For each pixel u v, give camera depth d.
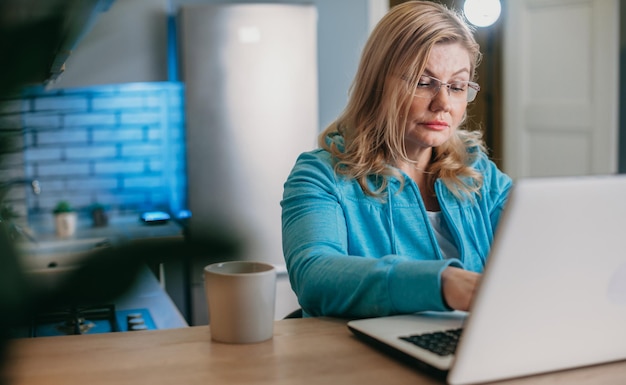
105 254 0.30
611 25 4.00
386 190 1.56
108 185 3.87
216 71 3.48
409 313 1.13
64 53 0.97
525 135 4.46
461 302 1.03
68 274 0.30
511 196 0.75
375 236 1.54
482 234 1.63
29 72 0.33
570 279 0.82
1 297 0.31
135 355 0.98
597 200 0.80
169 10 3.68
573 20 4.15
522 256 0.78
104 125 3.83
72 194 3.83
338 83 3.92
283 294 3.58
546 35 4.29
